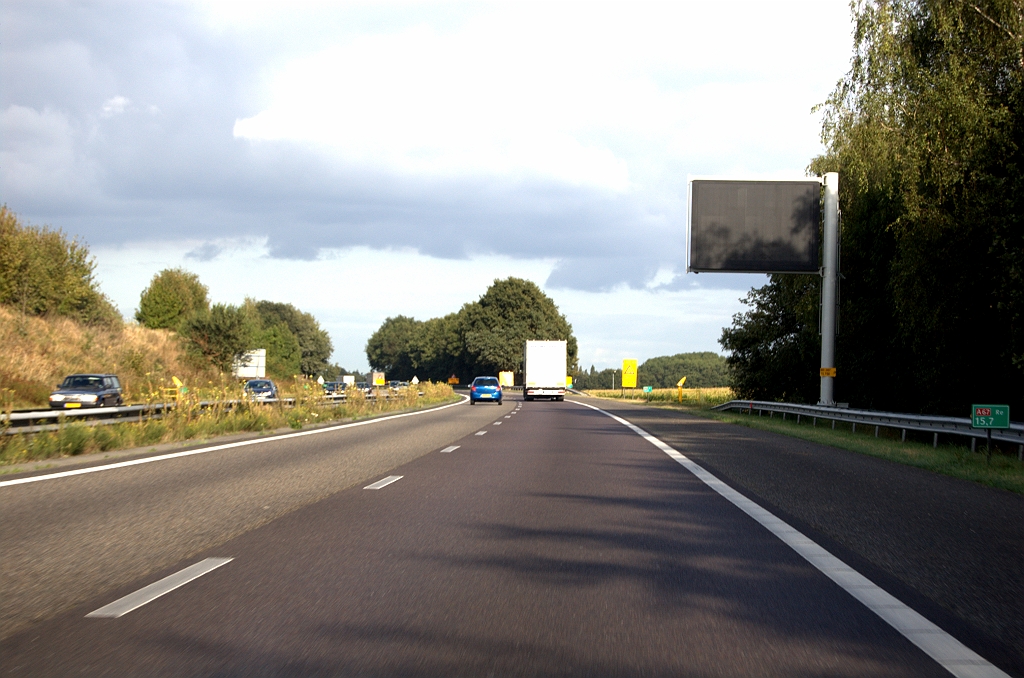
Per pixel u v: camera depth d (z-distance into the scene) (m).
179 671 4.39
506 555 7.25
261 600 5.74
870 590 6.13
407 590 6.04
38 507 9.77
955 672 4.44
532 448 18.66
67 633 5.01
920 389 31.92
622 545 7.72
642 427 27.69
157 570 6.64
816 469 14.74
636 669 4.46
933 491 11.95
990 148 24.47
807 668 4.49
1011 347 24.83
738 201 31.83
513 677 4.34
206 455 16.55
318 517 9.16
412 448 18.50
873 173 30.66
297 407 29.78
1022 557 7.35
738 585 6.25
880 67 26.33
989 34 25.02
